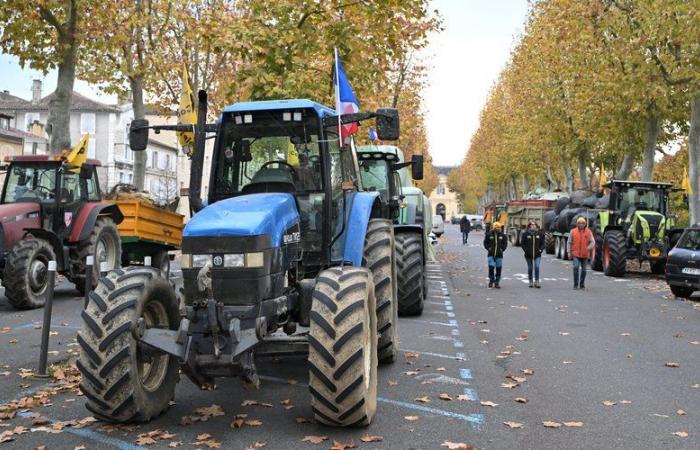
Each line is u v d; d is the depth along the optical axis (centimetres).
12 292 1248
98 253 1483
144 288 563
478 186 9681
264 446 532
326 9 1695
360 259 719
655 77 2442
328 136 707
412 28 1828
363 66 1811
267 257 558
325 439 550
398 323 1170
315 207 681
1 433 562
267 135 692
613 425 600
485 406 654
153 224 1719
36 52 1859
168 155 6719
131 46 2238
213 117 2597
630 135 3109
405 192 1842
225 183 696
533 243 1806
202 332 544
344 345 538
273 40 1669
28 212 1336
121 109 6109
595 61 2648
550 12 2927
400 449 529
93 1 1938
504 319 1231
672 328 1157
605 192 2597
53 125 1894
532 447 539
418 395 691
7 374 762
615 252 2141
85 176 1431
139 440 542
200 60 2612
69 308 1296
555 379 772
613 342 1013
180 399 666
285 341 575
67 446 533
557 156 4134
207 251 550
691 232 1639
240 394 683
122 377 540
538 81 3609
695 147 2422
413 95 3142
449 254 3334
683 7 2080
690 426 599
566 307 1410
